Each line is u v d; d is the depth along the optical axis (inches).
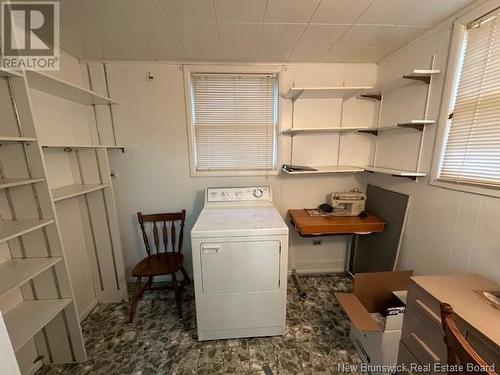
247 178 89.6
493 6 45.0
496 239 45.4
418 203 65.7
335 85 84.5
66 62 70.8
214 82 83.2
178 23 54.6
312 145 89.0
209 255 57.6
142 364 56.9
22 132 45.3
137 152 83.7
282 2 46.9
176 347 61.5
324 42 66.1
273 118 87.8
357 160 90.7
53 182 64.4
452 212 54.8
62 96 66.5
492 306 36.9
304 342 62.9
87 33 58.6
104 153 70.4
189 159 85.9
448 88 55.3
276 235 58.4
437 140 58.6
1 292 39.2
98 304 79.4
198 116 85.4
